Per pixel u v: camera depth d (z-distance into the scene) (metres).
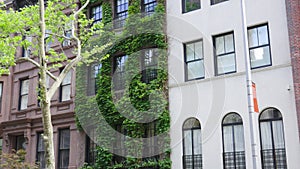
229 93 17.36
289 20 16.25
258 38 17.41
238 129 16.89
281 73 16.23
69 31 22.59
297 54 15.71
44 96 12.52
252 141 11.86
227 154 16.88
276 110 16.20
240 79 17.19
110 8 22.12
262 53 17.14
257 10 17.48
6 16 14.33
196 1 19.64
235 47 17.72
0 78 25.42
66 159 21.64
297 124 15.32
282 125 15.92
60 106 22.48
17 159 19.47
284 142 15.67
